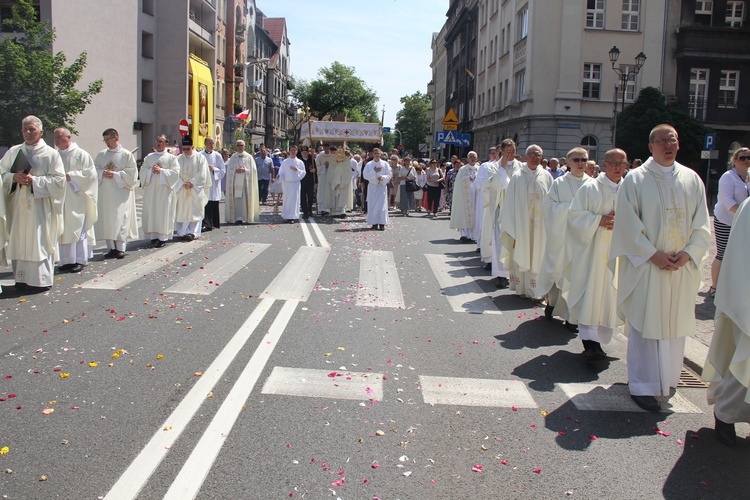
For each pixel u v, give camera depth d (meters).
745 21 35.44
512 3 39.22
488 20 47.25
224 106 51.59
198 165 13.41
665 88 35.25
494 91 45.28
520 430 4.66
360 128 27.58
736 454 4.40
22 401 4.80
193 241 13.30
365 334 6.91
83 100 23.84
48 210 8.27
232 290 8.73
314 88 78.12
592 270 6.14
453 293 9.16
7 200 8.14
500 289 9.54
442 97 83.19
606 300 6.14
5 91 21.66
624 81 27.55
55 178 8.17
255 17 66.38
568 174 7.45
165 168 12.38
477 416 4.87
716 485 3.96
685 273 5.16
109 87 32.50
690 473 4.10
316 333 6.84
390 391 5.29
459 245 14.13
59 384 5.16
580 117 34.25
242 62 56.53
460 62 62.47
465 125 56.94
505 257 9.20
